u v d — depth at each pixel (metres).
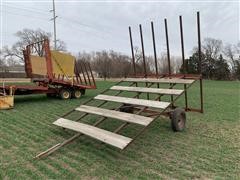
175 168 4.06
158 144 5.25
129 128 6.44
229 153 4.75
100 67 50.53
